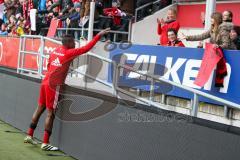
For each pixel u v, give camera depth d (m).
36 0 15.01
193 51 7.13
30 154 7.61
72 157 7.50
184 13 11.99
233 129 4.51
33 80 9.23
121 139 6.22
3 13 18.20
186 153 5.06
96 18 11.31
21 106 9.70
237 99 6.37
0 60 12.92
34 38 10.54
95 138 6.83
